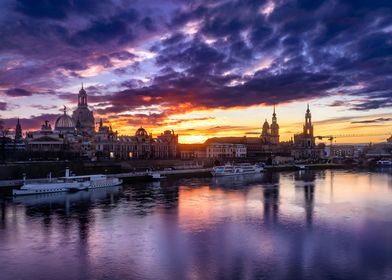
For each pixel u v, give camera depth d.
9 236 107.69
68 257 90.25
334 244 99.62
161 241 102.75
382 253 92.56
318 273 80.38
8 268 83.56
